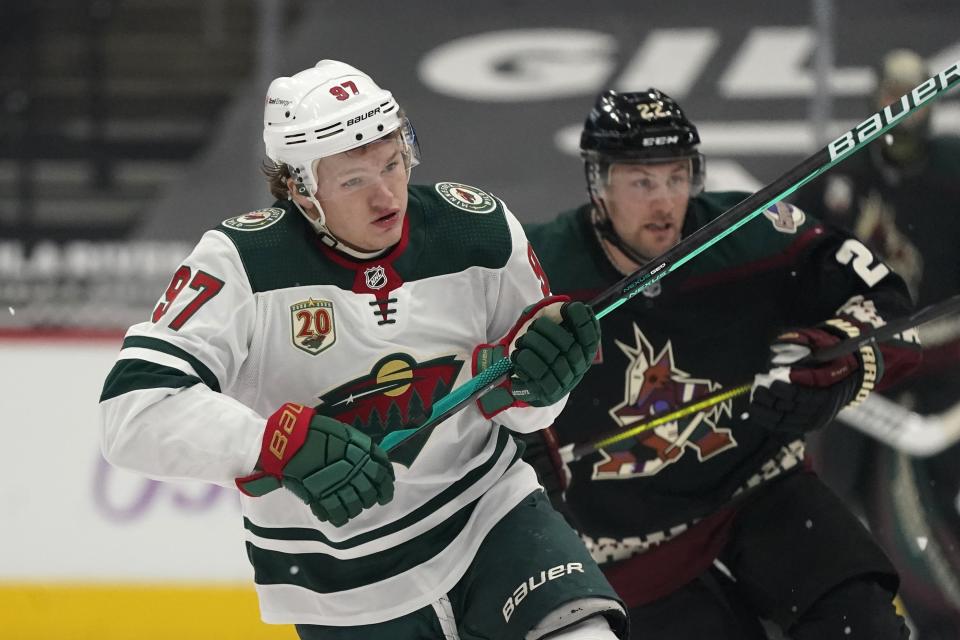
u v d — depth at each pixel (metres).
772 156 25.38
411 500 8.47
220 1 26.33
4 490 18.03
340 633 8.62
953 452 16.11
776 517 10.43
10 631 17.47
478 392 8.19
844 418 16.38
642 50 28.95
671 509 10.64
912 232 15.72
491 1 30.34
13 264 20.16
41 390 18.42
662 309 10.37
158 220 22.64
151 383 7.83
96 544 17.77
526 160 25.28
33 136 23.80
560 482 10.39
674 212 10.21
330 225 8.16
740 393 10.34
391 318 8.30
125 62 25.44
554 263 10.56
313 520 8.41
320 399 8.30
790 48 28.56
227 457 7.78
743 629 10.85
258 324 8.16
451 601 8.55
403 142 8.34
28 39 25.17
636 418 10.55
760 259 10.46
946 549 15.99
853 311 10.30
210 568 17.56
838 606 9.92
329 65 8.28
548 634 7.97
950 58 26.97
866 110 25.56
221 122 24.92
